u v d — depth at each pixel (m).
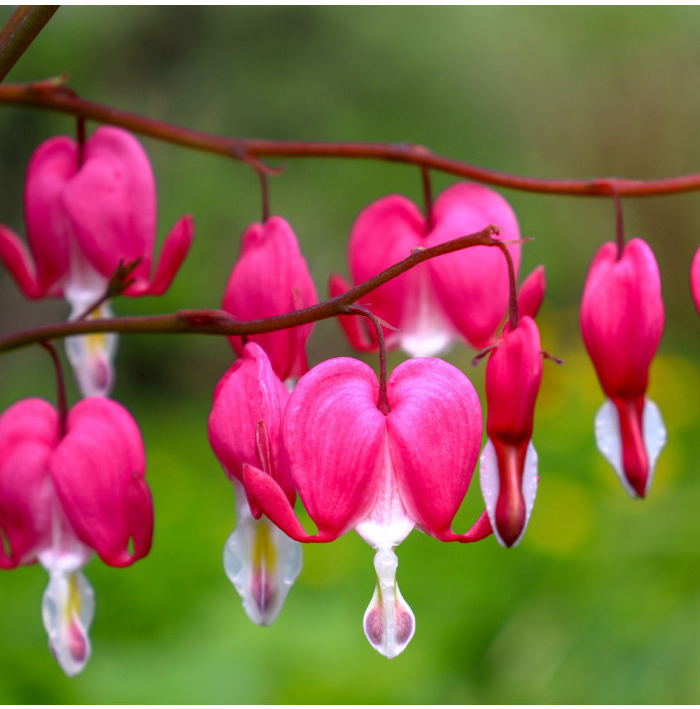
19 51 2.60
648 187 3.12
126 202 3.46
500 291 3.35
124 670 5.71
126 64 13.09
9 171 12.40
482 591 6.98
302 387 2.33
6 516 2.98
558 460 8.23
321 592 6.80
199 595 7.16
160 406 12.26
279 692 5.59
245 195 12.60
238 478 2.59
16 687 5.52
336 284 3.46
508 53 14.33
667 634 6.01
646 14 14.73
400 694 5.65
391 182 12.65
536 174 14.28
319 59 12.95
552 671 6.18
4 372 12.48
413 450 2.31
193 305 12.38
